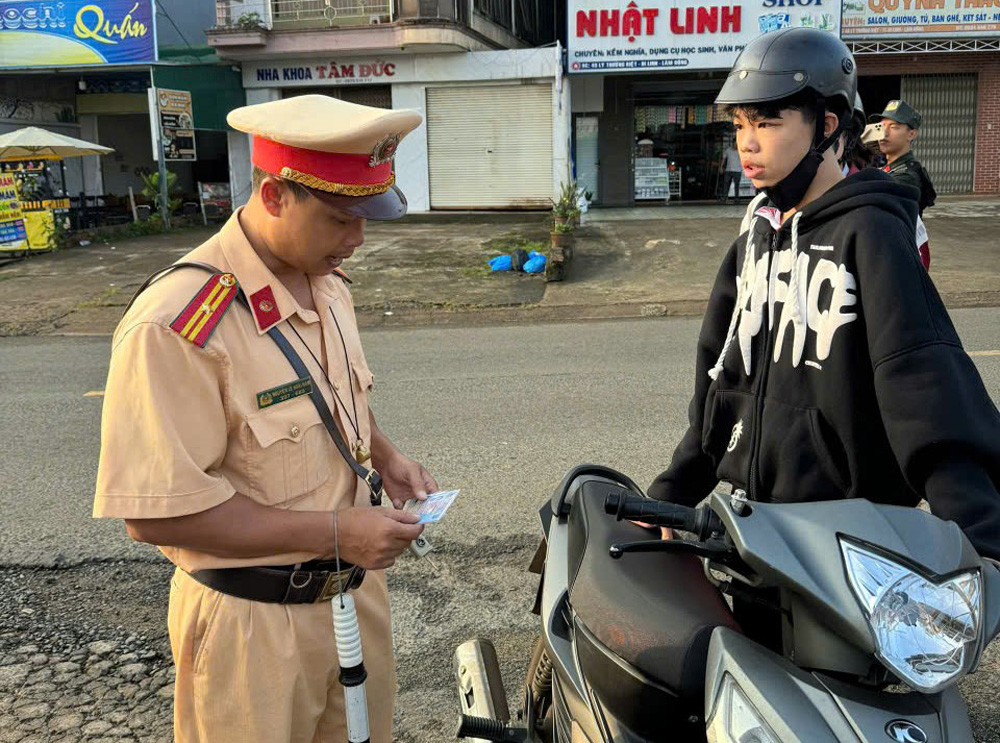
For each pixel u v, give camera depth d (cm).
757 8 1625
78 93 2186
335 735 198
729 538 158
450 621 335
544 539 243
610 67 1684
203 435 163
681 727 170
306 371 177
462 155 1819
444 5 1688
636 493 227
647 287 1110
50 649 321
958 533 143
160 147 1789
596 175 1919
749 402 205
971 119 1827
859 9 1661
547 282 1159
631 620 175
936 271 1109
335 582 181
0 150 1568
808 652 146
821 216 188
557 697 204
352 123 159
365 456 189
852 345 180
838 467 188
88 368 810
